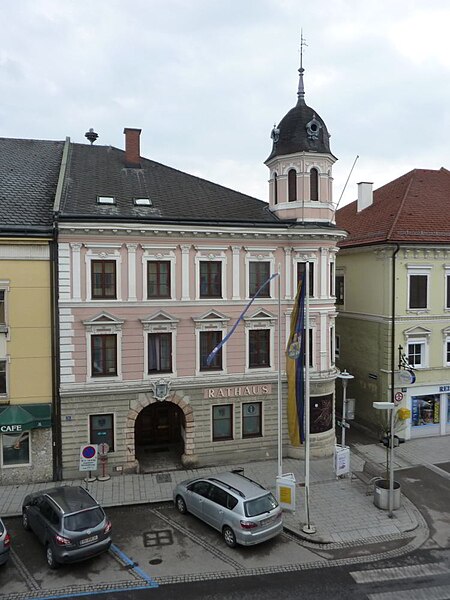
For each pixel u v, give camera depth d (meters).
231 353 24.03
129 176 26.31
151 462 24.12
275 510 16.48
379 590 14.18
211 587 14.26
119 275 22.30
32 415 21.47
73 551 14.72
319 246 24.58
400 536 17.34
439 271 28.53
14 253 21.39
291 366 23.30
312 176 25.34
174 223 22.50
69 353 21.92
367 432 29.42
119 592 13.99
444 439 28.36
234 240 23.66
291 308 24.56
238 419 24.30
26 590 14.04
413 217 29.06
